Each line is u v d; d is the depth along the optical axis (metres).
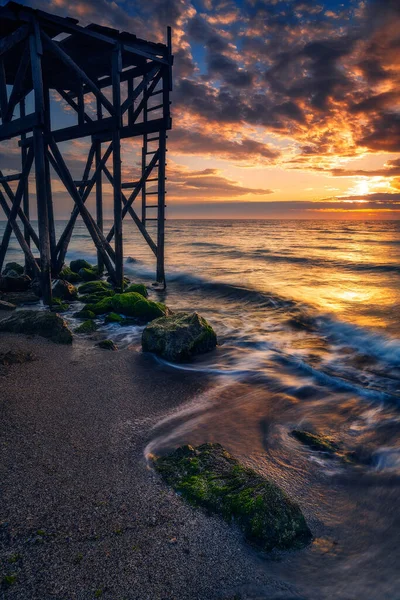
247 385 5.96
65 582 2.34
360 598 2.40
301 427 4.70
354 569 2.63
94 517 2.90
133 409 4.94
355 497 3.44
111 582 2.36
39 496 3.12
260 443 4.27
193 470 3.46
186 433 4.40
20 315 8.27
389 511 3.26
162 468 3.55
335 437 4.48
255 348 7.82
